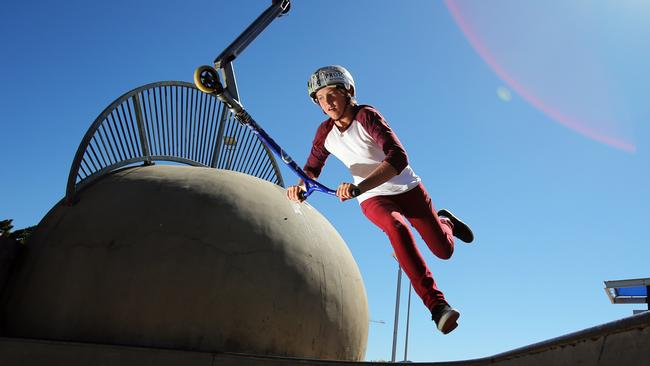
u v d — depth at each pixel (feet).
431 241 11.76
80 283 17.89
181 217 19.10
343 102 11.00
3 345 16.35
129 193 19.85
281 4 11.57
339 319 20.10
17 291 18.63
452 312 10.04
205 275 18.08
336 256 21.33
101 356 16.37
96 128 21.08
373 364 13.98
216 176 21.43
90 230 18.81
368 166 11.24
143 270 17.87
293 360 15.80
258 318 18.21
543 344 9.52
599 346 8.46
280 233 20.07
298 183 12.00
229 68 10.92
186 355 16.48
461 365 11.35
